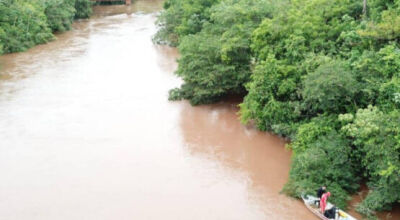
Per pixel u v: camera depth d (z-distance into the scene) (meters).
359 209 16.73
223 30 28.45
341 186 17.92
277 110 21.78
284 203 17.77
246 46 25.53
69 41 45.72
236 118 25.83
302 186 17.67
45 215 17.27
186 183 19.30
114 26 53.03
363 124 16.61
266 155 21.67
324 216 16.56
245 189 18.83
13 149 22.42
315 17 23.20
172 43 43.62
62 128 24.78
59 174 20.09
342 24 22.59
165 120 25.72
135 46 43.66
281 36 23.59
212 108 27.36
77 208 17.66
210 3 40.53
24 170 20.45
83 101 28.84
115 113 26.81
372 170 17.64
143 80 33.12
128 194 18.53
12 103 28.52
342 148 18.02
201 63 26.59
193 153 21.92
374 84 18.52
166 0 50.66
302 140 19.47
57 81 32.97
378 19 22.25
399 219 16.36
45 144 22.92
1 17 41.69
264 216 17.02
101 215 17.20
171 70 35.69
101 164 20.91
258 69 22.86
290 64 22.62
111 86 31.81
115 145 22.75
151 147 22.53
